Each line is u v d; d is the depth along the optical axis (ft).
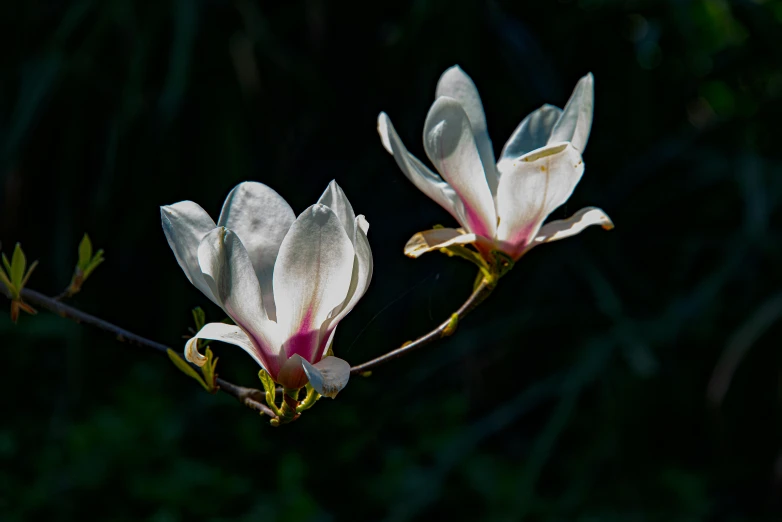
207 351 3.03
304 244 2.79
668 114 8.38
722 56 8.23
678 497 6.96
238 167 7.29
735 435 7.65
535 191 3.03
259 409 3.01
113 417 6.97
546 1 7.78
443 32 7.06
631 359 6.66
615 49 7.95
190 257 2.89
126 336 3.19
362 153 7.99
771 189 7.20
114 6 6.75
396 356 3.09
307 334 2.86
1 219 7.42
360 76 7.75
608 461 7.24
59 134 7.45
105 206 7.34
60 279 7.36
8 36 7.29
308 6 7.39
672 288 7.75
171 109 6.42
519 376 8.22
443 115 3.04
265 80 7.54
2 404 7.47
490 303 7.83
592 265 7.34
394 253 7.88
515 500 6.61
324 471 7.21
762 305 6.95
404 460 7.18
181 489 6.53
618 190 7.66
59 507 6.43
